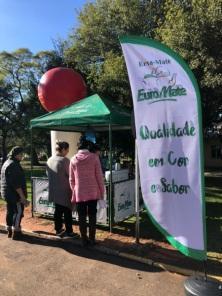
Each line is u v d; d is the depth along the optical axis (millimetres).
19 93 39531
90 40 21000
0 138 45875
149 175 5324
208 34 10734
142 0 18797
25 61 38125
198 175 4922
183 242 5086
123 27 19469
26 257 6590
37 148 41281
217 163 37562
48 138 37906
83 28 20859
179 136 5043
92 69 20172
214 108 17828
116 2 19312
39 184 9133
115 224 8438
